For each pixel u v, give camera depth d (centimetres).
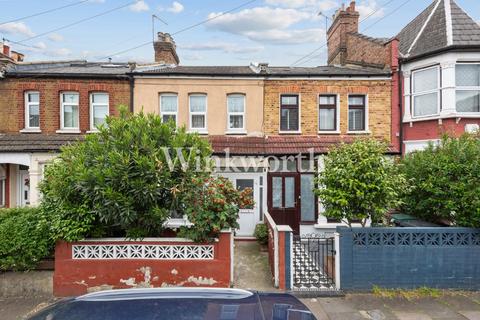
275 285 759
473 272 749
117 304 327
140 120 817
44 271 761
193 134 860
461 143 812
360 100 1316
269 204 1243
